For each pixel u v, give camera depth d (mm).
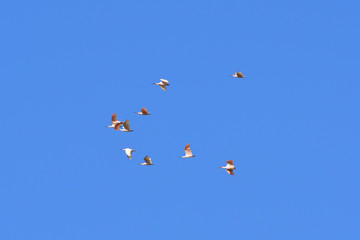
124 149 80188
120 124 83938
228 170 87250
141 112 85312
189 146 86438
